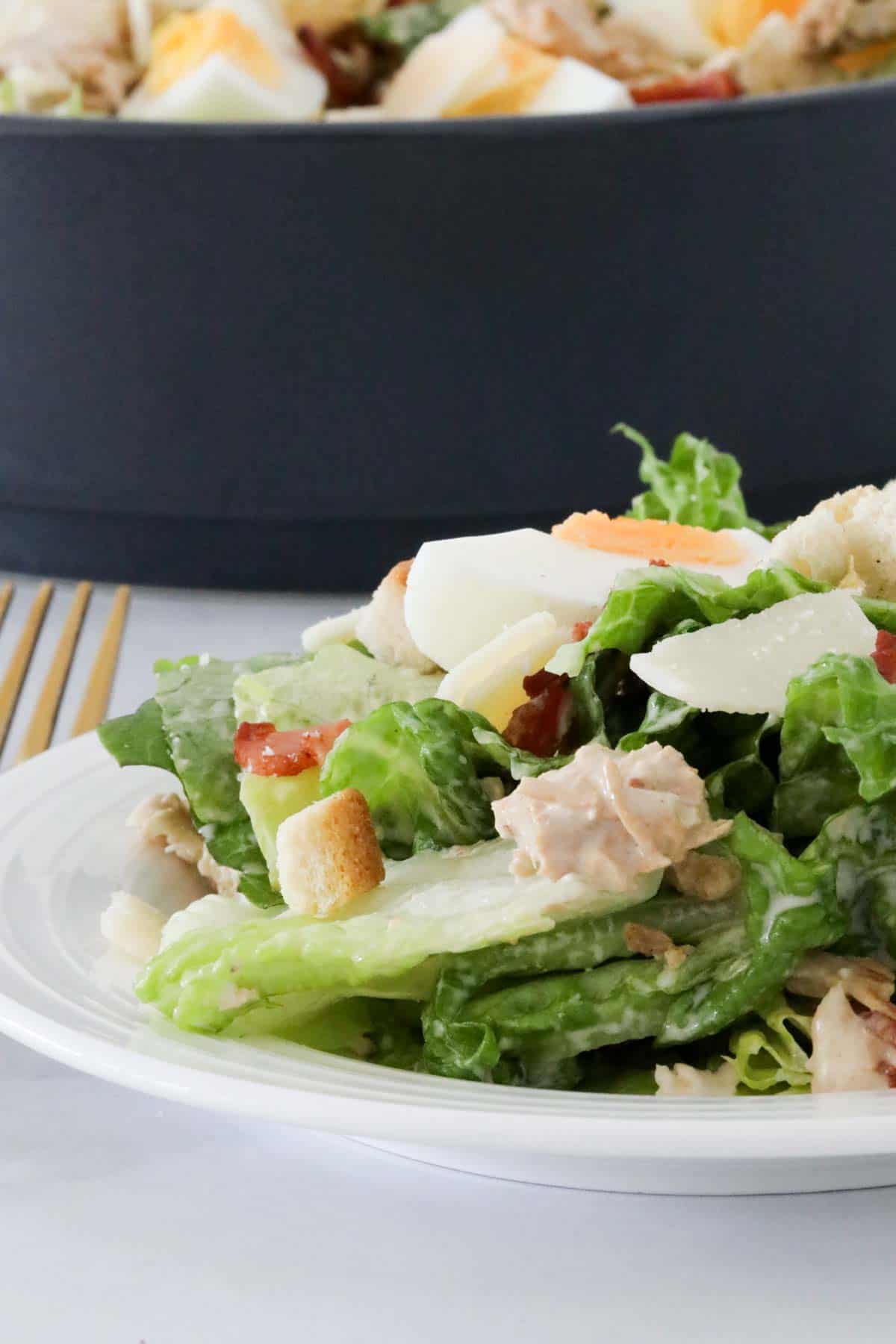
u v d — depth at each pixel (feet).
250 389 2.32
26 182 2.25
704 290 2.32
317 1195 1.34
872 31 2.73
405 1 2.90
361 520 2.40
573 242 2.25
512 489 2.38
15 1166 1.37
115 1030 1.33
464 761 1.39
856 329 2.44
